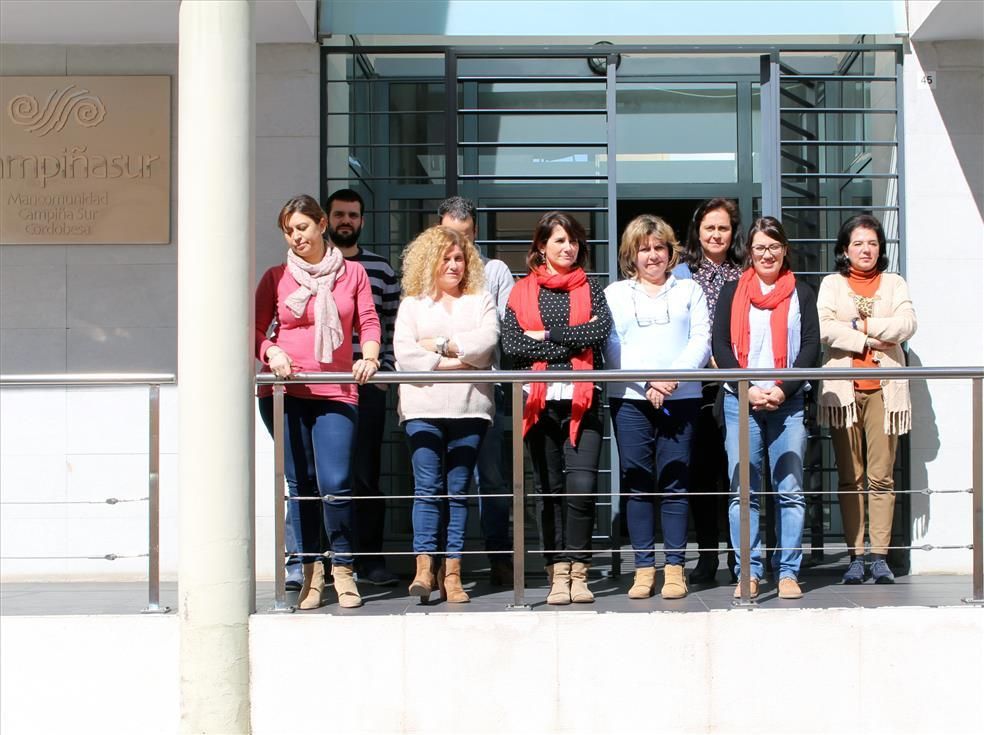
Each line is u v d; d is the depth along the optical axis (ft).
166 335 19.21
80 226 19.22
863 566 17.70
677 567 15.79
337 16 19.11
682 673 14.42
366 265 17.65
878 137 19.69
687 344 15.99
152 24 18.49
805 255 20.15
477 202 20.11
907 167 18.98
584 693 14.39
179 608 14.62
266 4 17.42
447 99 19.25
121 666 14.61
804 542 19.61
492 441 17.43
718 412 16.33
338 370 15.89
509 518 19.57
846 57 20.06
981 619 14.49
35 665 14.65
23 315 19.24
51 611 15.58
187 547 14.51
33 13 17.97
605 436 19.93
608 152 19.19
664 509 15.87
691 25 19.20
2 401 19.12
